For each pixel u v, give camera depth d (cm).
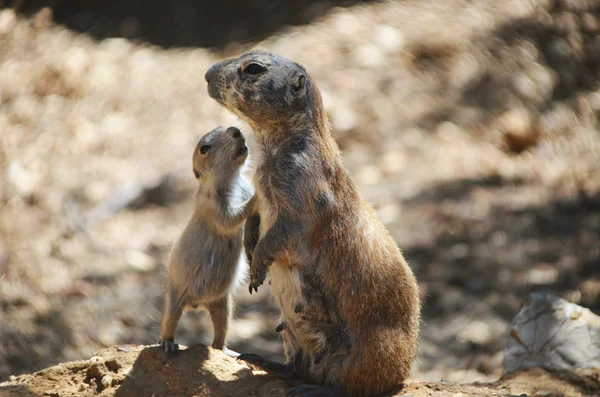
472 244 1410
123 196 1605
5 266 1355
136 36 2212
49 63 1977
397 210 1538
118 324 1241
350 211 651
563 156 1747
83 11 2300
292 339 691
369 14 2206
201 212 694
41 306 1263
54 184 1630
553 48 2080
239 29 2216
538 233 1426
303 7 2253
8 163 1658
